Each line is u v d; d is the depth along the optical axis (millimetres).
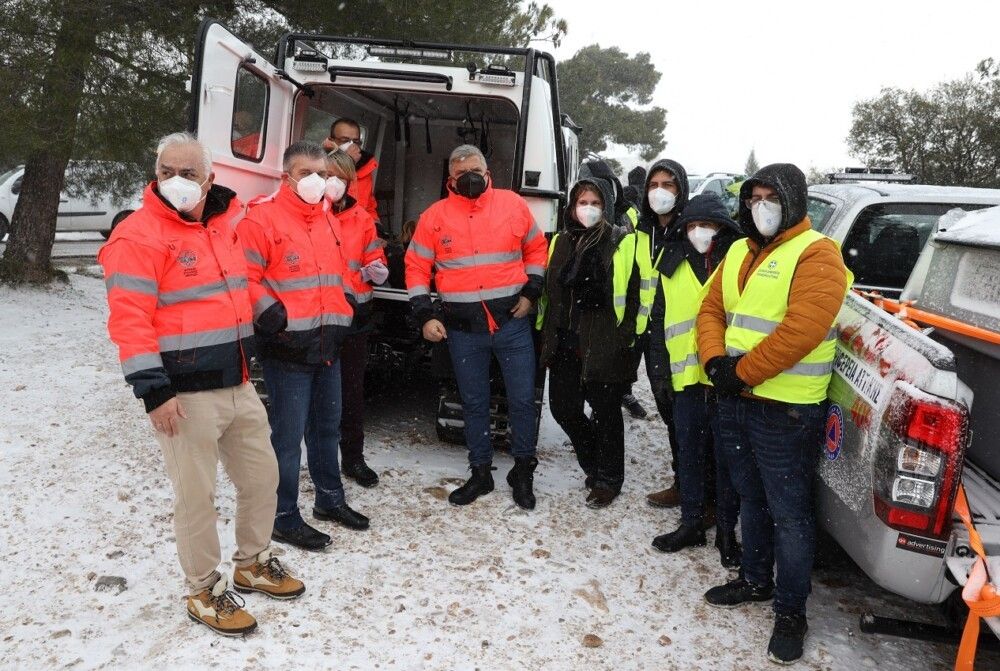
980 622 2562
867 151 16906
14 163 7227
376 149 5938
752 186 2645
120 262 2293
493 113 5562
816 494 2785
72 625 2615
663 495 3928
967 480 2830
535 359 3854
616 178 4117
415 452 4449
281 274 3014
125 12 6469
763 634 2854
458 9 7215
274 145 4191
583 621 2857
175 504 2535
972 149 15914
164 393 2328
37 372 5332
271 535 3100
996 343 2770
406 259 3775
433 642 2652
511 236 3633
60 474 3732
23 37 6184
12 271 7594
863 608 3039
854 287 4535
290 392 3094
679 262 3314
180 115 6641
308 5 7004
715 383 2713
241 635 2600
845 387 2609
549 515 3727
